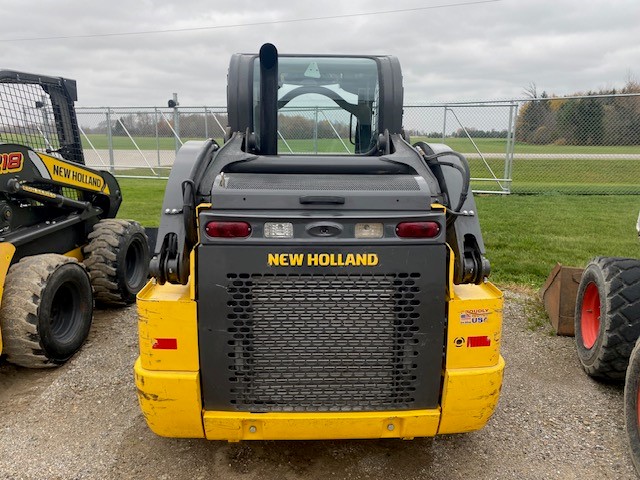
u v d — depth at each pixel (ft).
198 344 7.93
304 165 9.29
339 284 7.89
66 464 9.75
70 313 14.30
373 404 8.26
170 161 64.13
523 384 12.85
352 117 11.96
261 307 7.92
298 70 11.84
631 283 12.01
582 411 11.64
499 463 9.86
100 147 62.54
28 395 12.25
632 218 33.06
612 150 54.49
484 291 8.48
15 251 13.80
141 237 18.90
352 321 8.01
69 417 11.33
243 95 11.19
